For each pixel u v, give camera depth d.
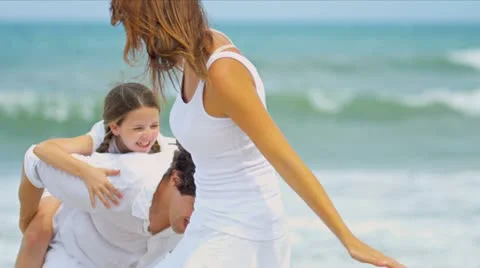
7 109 23.53
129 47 4.07
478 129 22.98
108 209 4.88
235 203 4.19
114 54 33.50
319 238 10.30
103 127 5.41
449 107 25.97
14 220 11.27
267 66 34.62
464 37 52.50
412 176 15.10
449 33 56.28
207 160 4.21
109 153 5.18
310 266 9.27
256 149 4.19
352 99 25.77
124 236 5.13
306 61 35.53
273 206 4.23
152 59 4.10
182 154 4.75
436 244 10.25
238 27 64.00
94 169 4.85
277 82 30.64
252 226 4.17
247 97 3.92
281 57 37.34
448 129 23.11
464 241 10.38
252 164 4.19
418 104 25.98
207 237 4.24
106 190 4.79
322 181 14.44
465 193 13.18
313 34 54.62
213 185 4.23
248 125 3.92
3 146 22.22
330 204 3.83
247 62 4.05
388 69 33.97
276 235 4.24
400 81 31.20
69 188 4.88
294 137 22.25
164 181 4.90
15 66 30.53
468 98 26.58
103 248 5.17
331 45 46.22
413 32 57.19
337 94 25.77
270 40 49.22
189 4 3.96
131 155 5.02
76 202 4.91
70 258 5.22
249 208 4.18
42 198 5.50
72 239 5.20
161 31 3.93
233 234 4.17
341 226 3.79
